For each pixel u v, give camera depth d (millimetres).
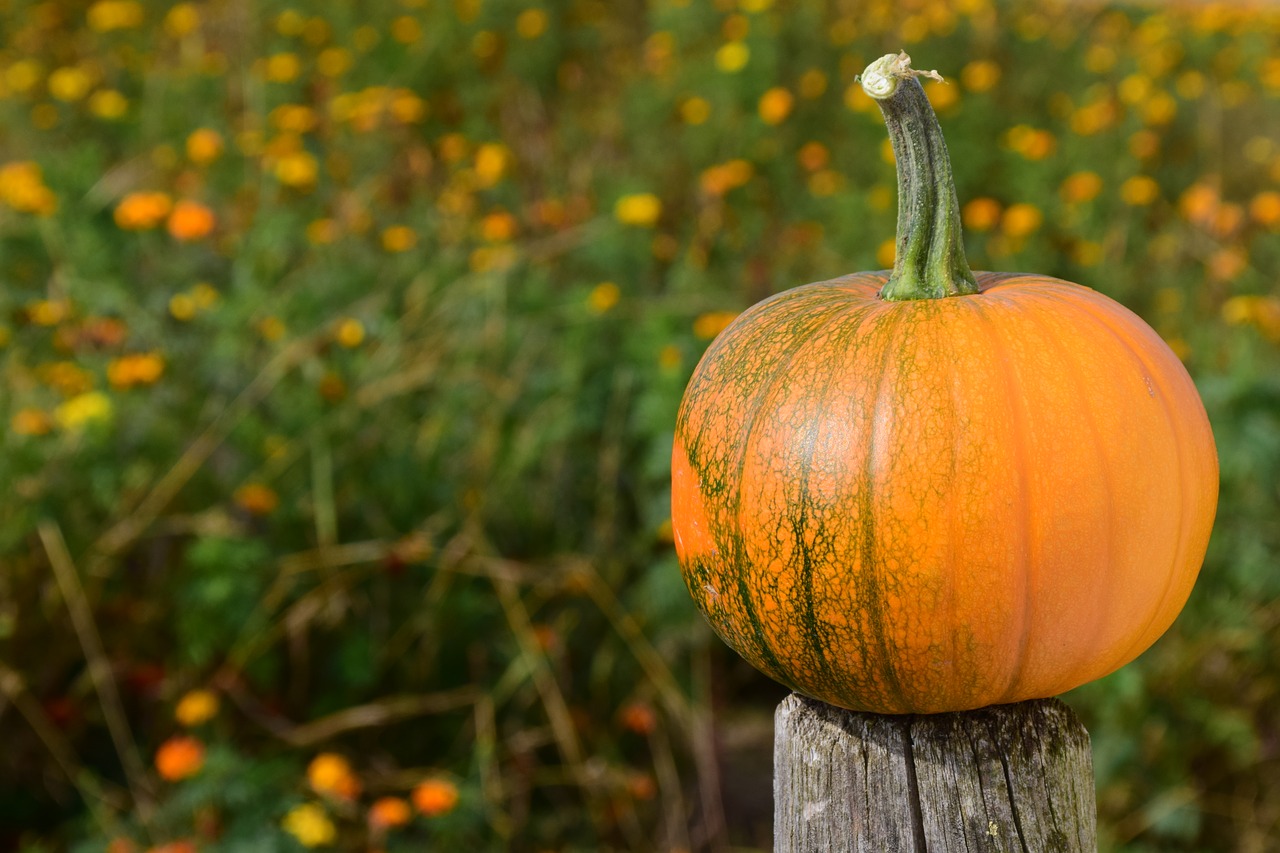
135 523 3662
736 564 1600
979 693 1562
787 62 7309
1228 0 10516
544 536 4180
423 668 3840
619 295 4477
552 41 7906
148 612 3750
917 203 1610
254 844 3020
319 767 3146
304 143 6133
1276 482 3850
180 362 4059
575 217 5352
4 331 3971
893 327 1527
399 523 4023
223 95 7152
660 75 7281
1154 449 1506
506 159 5992
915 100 1589
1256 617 3820
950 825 1607
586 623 4078
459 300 4375
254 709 3629
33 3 8688
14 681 3426
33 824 3555
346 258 4828
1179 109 7797
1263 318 4395
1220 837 3652
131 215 4242
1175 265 5699
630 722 3691
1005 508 1438
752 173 6051
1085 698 3660
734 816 3844
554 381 4184
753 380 1601
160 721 3627
